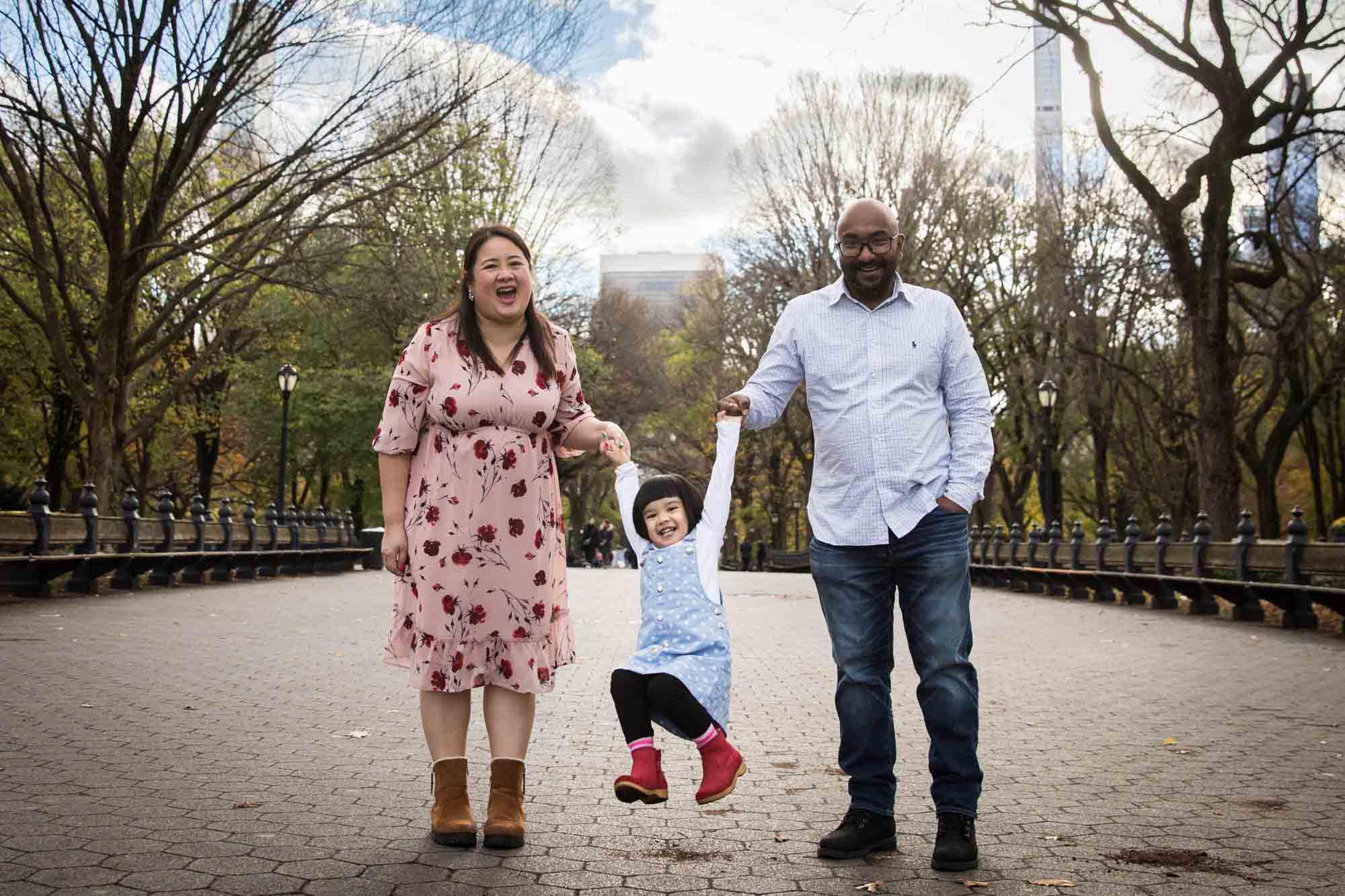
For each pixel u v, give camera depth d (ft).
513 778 12.65
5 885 10.47
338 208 65.82
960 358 12.78
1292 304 93.91
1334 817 14.24
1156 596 53.72
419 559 12.62
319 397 119.55
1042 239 106.42
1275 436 93.97
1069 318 103.81
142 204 73.00
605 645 35.86
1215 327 67.97
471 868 11.55
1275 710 23.29
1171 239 68.28
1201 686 27.14
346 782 15.64
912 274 103.30
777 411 13.21
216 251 81.66
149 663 27.40
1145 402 115.75
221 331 92.38
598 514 228.43
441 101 65.98
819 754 18.83
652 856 12.34
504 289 12.77
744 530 184.34
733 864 12.08
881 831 12.49
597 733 20.40
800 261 110.83
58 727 18.80
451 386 12.68
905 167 105.19
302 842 12.35
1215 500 68.23
